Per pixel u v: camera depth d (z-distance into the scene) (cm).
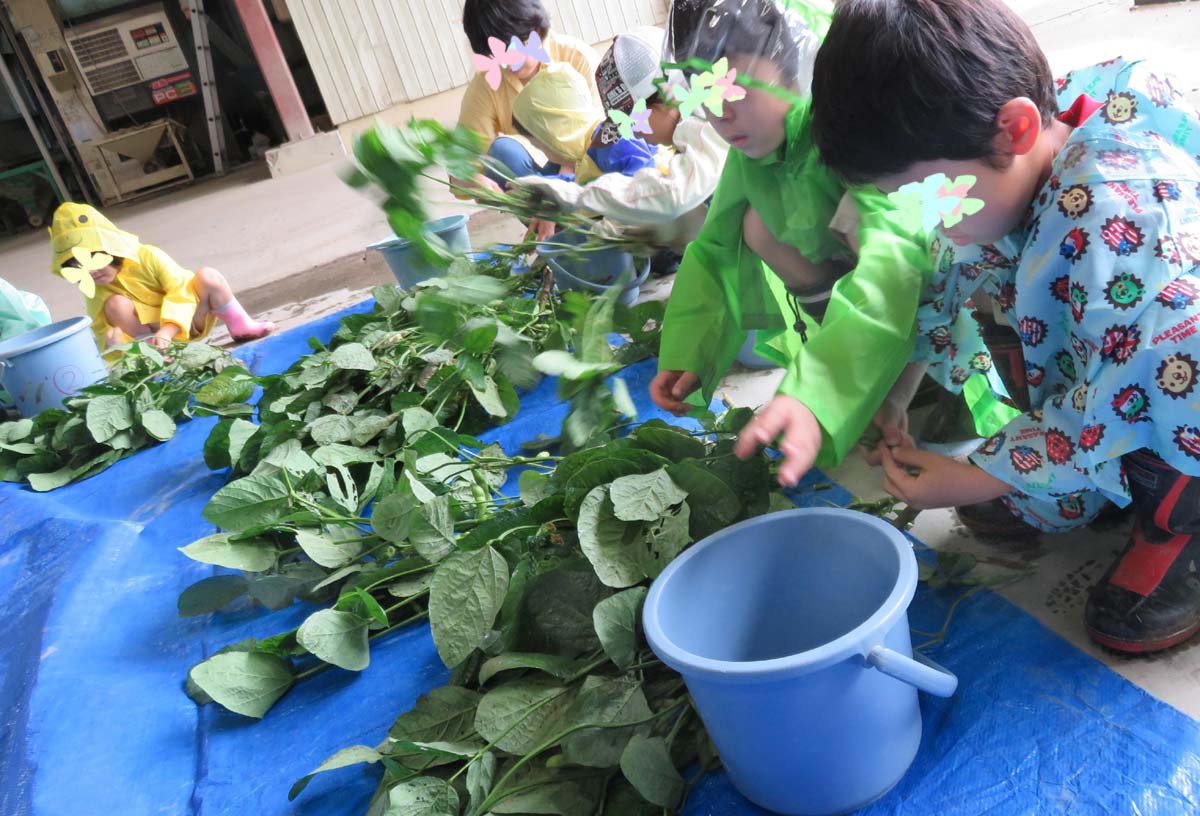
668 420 165
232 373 229
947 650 102
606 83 161
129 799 113
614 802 92
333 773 110
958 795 86
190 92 739
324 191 538
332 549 140
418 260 109
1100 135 89
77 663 139
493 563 110
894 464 109
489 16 205
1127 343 86
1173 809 80
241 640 140
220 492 149
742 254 140
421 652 127
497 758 99
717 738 87
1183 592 93
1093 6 361
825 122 87
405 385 193
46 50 706
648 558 106
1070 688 93
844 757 84
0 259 643
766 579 100
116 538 175
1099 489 97
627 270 150
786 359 148
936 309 113
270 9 772
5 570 177
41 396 253
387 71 632
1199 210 87
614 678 99
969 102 81
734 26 108
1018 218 95
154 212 653
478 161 110
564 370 103
